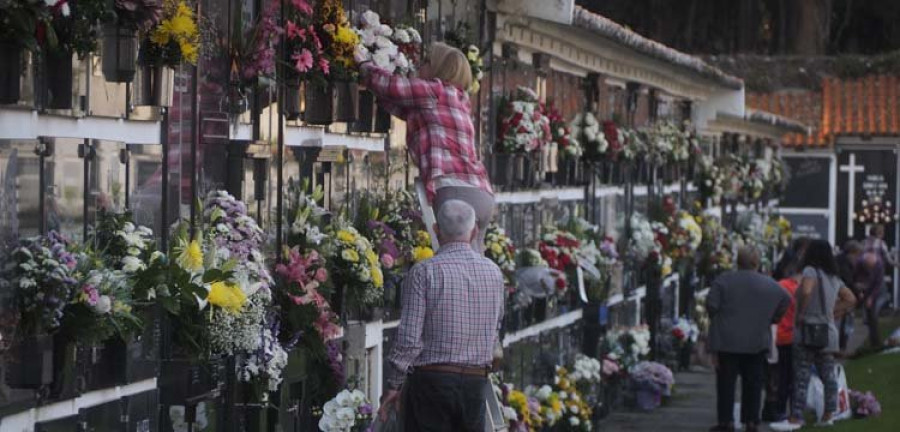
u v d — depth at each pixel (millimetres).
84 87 7590
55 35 6867
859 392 21062
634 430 19922
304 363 10328
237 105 9516
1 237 6855
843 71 46656
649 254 24016
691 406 22734
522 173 16219
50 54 7172
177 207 8734
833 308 19656
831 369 19688
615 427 20172
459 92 10781
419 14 12961
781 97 45844
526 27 16797
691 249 26750
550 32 17641
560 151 18547
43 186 7246
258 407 9484
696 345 28984
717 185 31984
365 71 10609
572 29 17750
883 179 43812
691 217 27719
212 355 8727
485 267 10055
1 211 6859
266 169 9820
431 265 9969
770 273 38562
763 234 38125
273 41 9703
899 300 42656
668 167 26984
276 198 10156
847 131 43531
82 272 7156
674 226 26125
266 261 9914
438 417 9961
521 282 16172
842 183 44156
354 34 10438
